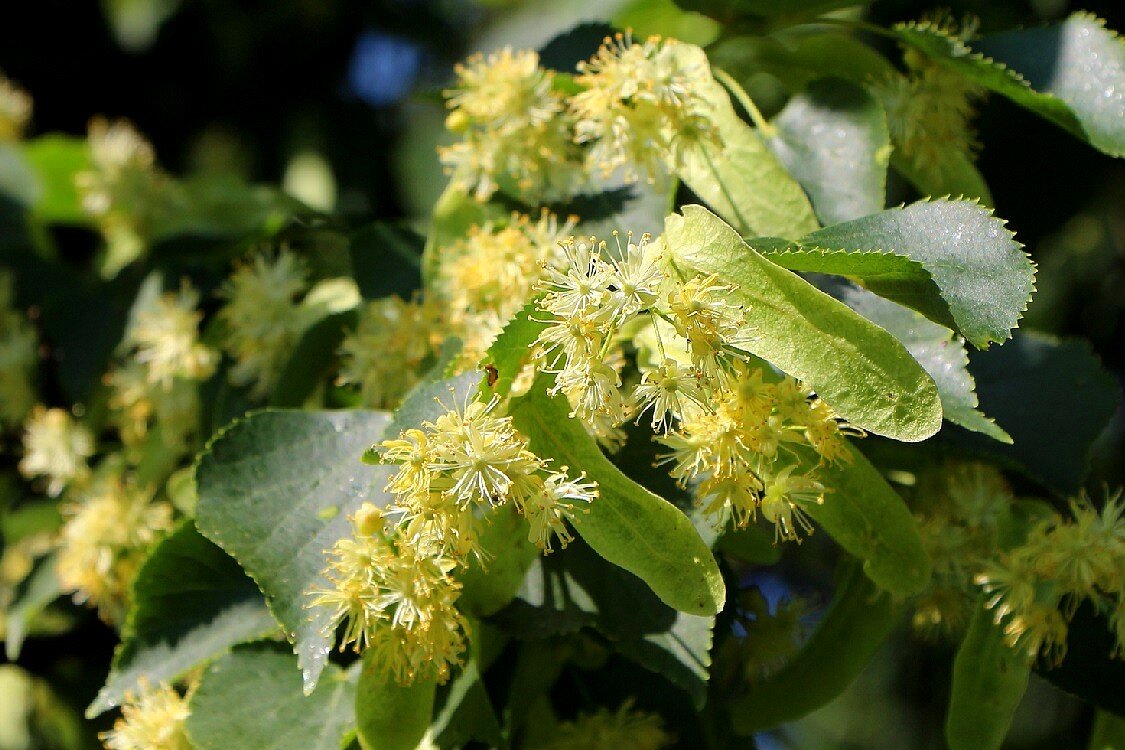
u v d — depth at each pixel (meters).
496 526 0.54
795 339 0.50
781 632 0.62
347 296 0.66
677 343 0.52
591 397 0.51
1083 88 0.59
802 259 0.52
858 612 0.58
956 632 0.60
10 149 0.77
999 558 0.57
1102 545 0.55
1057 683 0.57
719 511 0.52
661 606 0.54
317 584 0.53
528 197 0.60
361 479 0.55
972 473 0.59
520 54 0.60
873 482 0.53
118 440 0.71
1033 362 0.61
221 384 0.66
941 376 0.54
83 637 0.71
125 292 0.72
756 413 0.51
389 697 0.53
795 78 0.63
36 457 0.69
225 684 0.56
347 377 0.60
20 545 0.73
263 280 0.65
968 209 0.52
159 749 0.56
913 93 0.60
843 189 0.58
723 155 0.57
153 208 0.73
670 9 0.71
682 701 0.60
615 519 0.51
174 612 0.59
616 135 0.57
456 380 0.52
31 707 0.74
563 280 0.51
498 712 0.57
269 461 0.55
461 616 0.52
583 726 0.59
